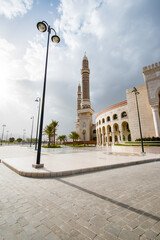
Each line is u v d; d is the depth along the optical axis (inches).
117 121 1317.7
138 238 68.4
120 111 1294.3
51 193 133.3
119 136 1460.4
